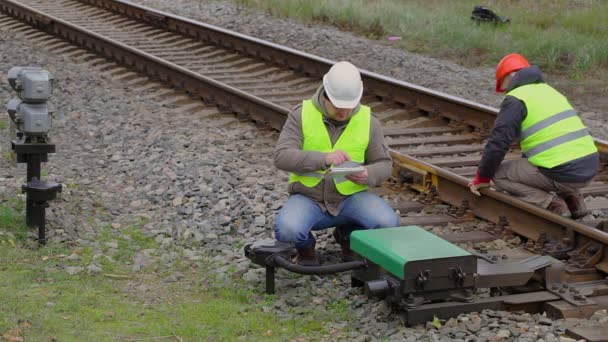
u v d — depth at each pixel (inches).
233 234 284.4
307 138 242.2
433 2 852.6
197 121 426.0
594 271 248.7
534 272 233.8
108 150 376.5
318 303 234.7
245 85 500.7
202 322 219.1
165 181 331.0
